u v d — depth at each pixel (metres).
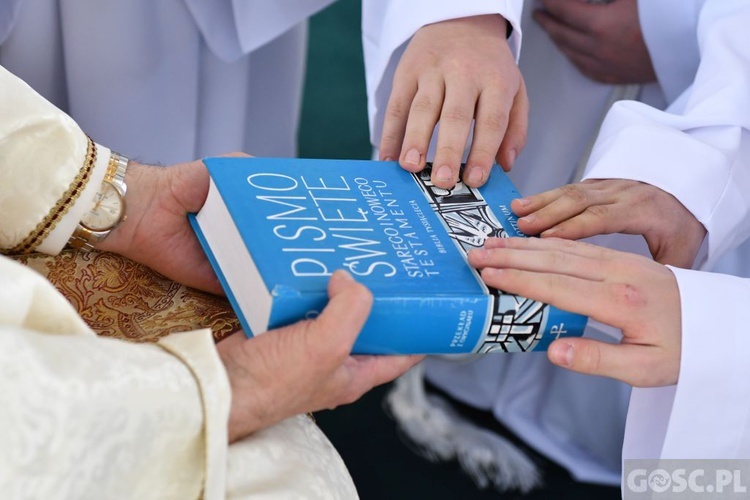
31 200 0.88
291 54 1.65
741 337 0.84
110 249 0.92
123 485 0.64
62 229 0.90
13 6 1.31
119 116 1.47
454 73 1.03
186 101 1.53
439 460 1.67
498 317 0.77
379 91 1.23
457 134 0.96
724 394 0.86
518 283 0.77
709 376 0.85
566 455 1.68
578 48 1.44
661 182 1.02
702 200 1.02
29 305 0.64
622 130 1.08
